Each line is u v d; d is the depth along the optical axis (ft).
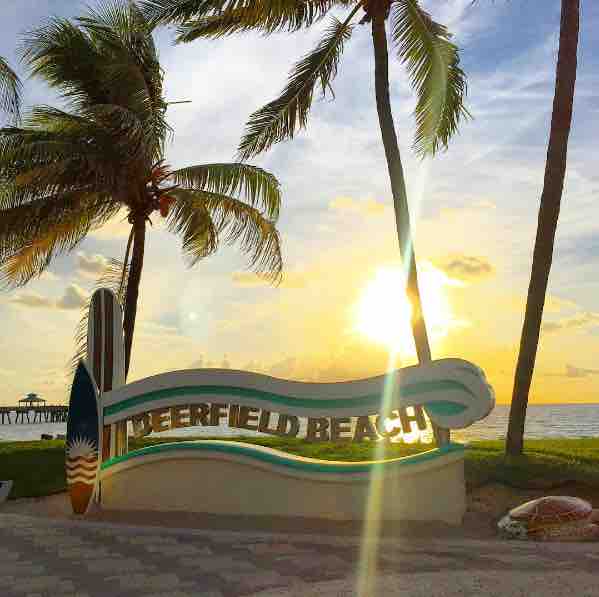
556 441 59.21
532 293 47.26
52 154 54.80
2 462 56.03
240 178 61.46
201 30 58.90
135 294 63.57
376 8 53.93
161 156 61.62
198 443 39.75
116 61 59.00
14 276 62.08
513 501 38.96
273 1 54.29
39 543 31.48
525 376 46.78
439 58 55.26
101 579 25.59
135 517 38.68
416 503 36.40
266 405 38.83
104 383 42.63
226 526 35.94
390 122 53.47
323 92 58.29
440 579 24.34
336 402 37.73
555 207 47.42
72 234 62.95
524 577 24.49
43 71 63.00
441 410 36.17
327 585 24.03
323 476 37.27
